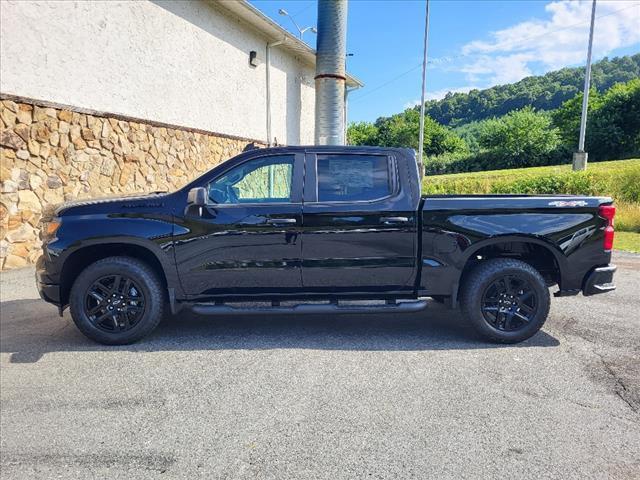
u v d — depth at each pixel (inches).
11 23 281.4
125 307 169.6
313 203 171.3
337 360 157.2
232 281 172.2
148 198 172.9
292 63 674.8
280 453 104.1
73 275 178.1
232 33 519.5
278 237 169.6
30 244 300.5
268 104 604.1
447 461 100.7
